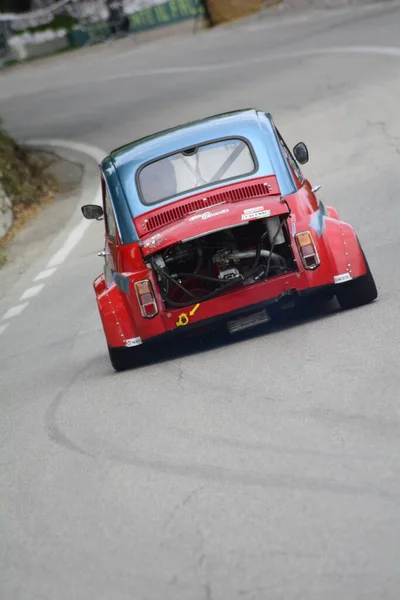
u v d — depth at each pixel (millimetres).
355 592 11883
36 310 37562
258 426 18172
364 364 19984
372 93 57281
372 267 29422
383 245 32062
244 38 99500
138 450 18703
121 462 18344
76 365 28109
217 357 23797
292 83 68062
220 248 23906
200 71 86812
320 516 14031
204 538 14297
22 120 88438
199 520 14953
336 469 15438
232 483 15977
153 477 17156
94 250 45188
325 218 23906
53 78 111188
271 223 23438
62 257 45438
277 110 61156
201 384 21844
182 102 74750
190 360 24312
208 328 23750
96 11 135500
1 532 16766
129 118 75438
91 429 20906
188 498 15867
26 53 138750
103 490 17250
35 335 33875
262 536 13883
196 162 24734
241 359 22938
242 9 115125
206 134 25219
